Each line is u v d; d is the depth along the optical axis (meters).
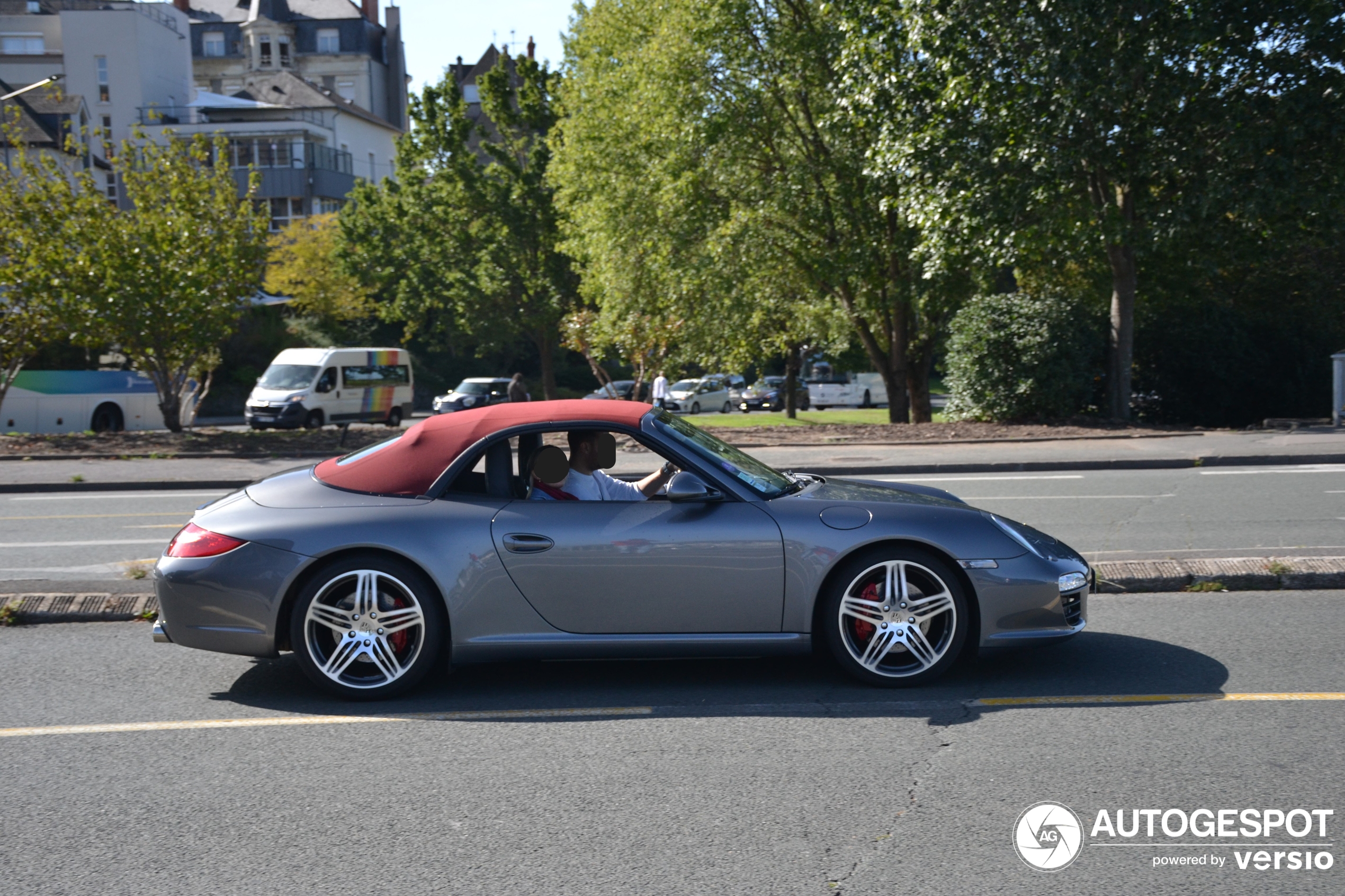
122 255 21.23
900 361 25.73
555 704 5.02
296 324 50.62
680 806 3.79
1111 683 5.17
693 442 5.44
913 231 22.91
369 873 3.31
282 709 5.00
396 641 5.09
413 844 3.51
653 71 23.44
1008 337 20.66
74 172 22.30
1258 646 5.77
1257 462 15.72
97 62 63.31
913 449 17.80
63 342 31.80
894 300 23.20
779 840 3.50
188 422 30.98
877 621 5.12
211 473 16.89
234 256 22.03
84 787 4.05
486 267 48.34
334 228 52.28
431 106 49.91
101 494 15.34
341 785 4.05
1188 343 23.14
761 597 5.08
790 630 5.11
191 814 3.78
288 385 30.86
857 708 4.88
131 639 6.30
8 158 48.25
